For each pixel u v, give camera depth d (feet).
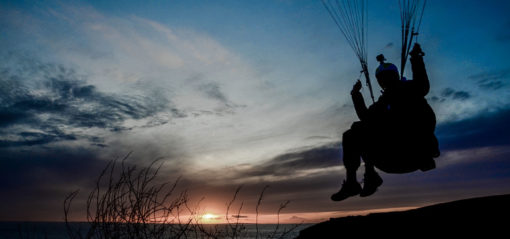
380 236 8.06
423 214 8.32
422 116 8.34
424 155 8.30
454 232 7.00
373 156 8.82
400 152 8.35
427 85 8.32
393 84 8.87
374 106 8.93
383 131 8.53
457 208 7.93
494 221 6.80
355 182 9.19
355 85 9.50
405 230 7.83
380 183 9.02
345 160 9.41
